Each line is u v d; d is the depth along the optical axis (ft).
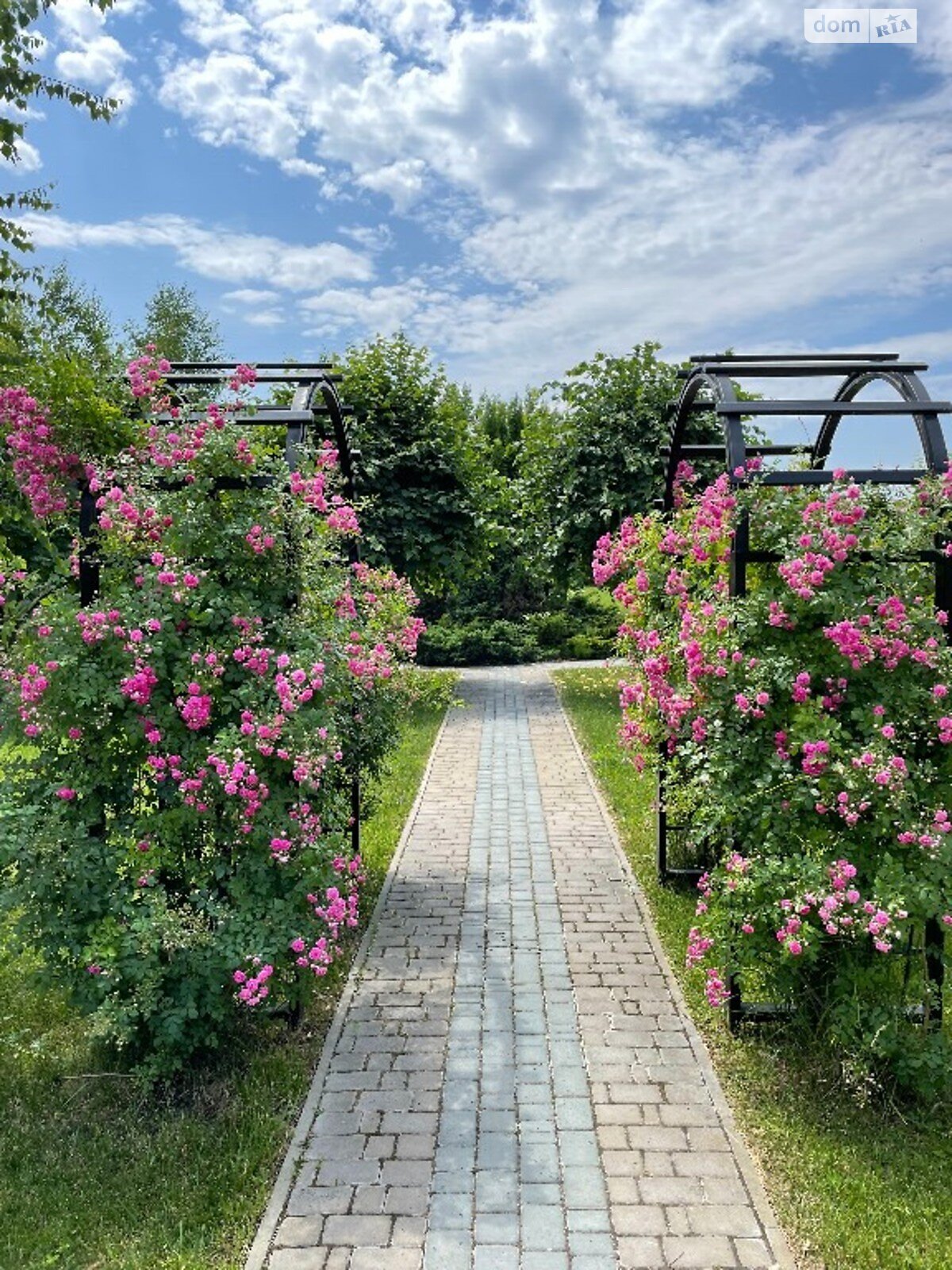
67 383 13.93
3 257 18.71
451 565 44.09
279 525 13.12
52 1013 14.06
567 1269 8.98
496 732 36.65
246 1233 9.52
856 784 11.75
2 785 12.32
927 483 12.45
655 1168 10.57
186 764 12.28
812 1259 9.19
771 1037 13.37
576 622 64.69
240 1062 12.81
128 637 12.21
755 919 12.30
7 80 17.46
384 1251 9.25
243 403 14.15
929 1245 9.37
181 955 11.70
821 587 12.55
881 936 11.27
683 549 16.39
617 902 18.88
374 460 41.22
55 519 14.65
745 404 13.69
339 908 12.31
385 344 44.32
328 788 14.32
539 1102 11.89
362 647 16.03
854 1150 10.91
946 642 12.70
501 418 76.84
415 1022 13.98
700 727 13.56
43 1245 9.41
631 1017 14.16
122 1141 11.07
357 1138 11.10
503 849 22.39
